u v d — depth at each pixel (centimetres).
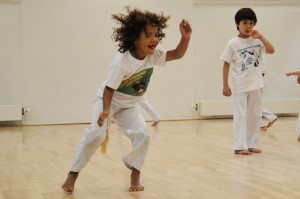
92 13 866
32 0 838
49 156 453
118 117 296
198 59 920
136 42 270
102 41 873
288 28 953
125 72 271
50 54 852
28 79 842
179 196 272
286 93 958
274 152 445
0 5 823
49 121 855
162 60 285
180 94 915
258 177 323
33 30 841
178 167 373
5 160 430
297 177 321
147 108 770
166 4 900
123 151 475
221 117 929
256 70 438
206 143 530
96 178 335
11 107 816
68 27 857
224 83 449
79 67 866
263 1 941
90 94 873
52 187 307
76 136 641
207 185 301
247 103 443
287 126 720
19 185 315
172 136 613
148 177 334
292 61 958
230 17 927
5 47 828
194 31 916
